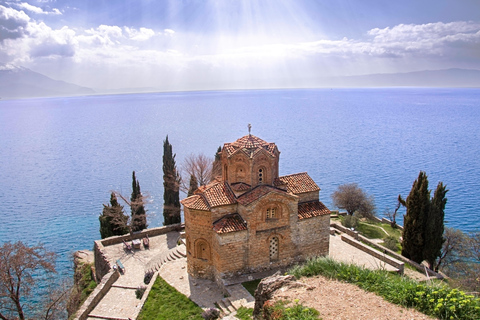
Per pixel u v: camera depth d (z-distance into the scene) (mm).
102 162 144125
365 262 39469
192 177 59094
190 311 31484
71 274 59500
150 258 45719
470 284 35719
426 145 167625
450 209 85375
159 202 94750
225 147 38094
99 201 98062
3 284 38750
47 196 103562
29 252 39469
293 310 20469
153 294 34344
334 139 189375
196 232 36062
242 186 36562
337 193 69562
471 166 124688
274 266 36594
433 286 22109
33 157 159750
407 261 42688
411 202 42969
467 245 45844
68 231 79125
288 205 36031
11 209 93625
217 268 35000
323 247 38906
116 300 36281
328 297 22250
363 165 131125
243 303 30625
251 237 34938
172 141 187875
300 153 153750
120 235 52906
